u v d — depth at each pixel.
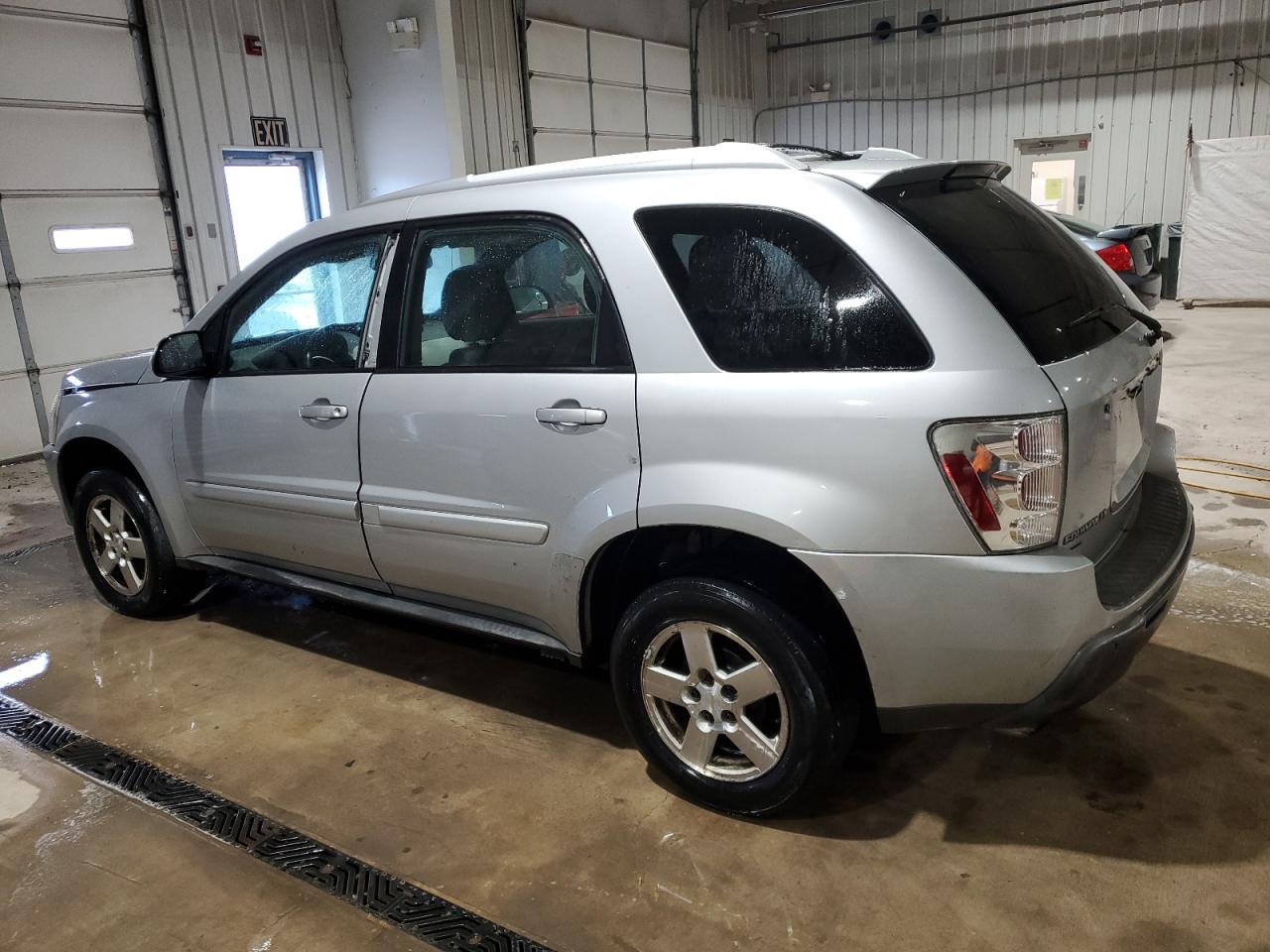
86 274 7.37
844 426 1.97
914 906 2.02
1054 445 1.89
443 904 2.11
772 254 2.10
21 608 4.01
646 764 2.62
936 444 1.89
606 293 2.29
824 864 2.17
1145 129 12.28
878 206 2.04
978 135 13.46
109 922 2.11
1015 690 1.99
